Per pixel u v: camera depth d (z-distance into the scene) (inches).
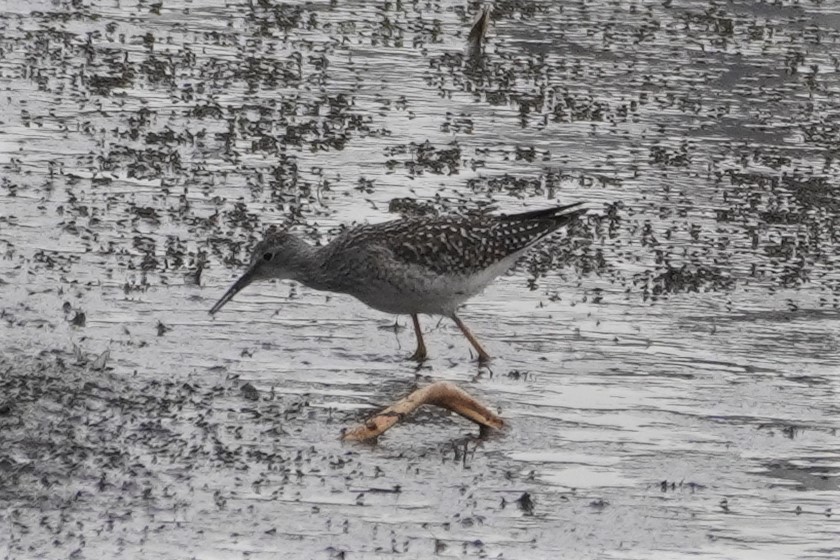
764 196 796.0
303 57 986.1
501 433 521.7
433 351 593.6
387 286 574.2
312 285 585.3
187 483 469.1
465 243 577.9
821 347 614.9
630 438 524.1
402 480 481.7
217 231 690.8
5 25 997.8
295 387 548.4
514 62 1015.0
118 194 727.1
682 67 1035.3
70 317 590.6
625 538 455.5
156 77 911.7
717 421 541.3
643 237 724.7
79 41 975.6
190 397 528.7
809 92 1000.9
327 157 804.0
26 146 780.6
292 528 447.5
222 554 430.9
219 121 847.7
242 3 1108.5
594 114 913.5
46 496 453.7
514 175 798.5
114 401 518.3
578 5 1174.3
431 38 1056.8
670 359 595.2
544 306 641.6
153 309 606.2
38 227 678.5
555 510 469.1
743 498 485.1
